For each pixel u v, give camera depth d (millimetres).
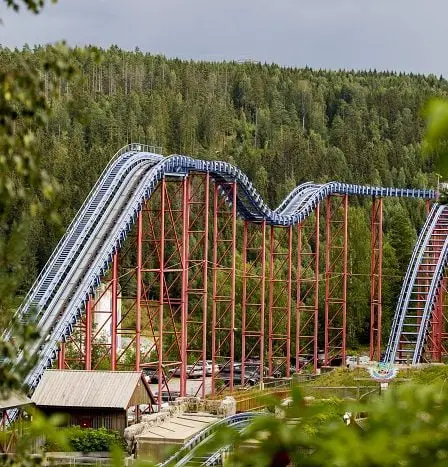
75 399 94688
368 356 195000
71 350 148125
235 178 129750
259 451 10109
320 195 152750
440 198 36531
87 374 97562
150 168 118875
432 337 165000
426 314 151875
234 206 131000
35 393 94750
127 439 86062
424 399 9922
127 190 114125
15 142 16734
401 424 9781
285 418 10461
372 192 159625
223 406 103188
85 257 104875
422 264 159250
